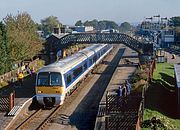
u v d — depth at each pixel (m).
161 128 32.03
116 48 134.50
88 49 71.56
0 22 61.59
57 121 35.47
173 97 47.56
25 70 63.38
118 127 29.67
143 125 32.31
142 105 35.22
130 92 43.28
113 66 78.94
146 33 188.00
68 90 43.69
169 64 86.88
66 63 46.38
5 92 46.69
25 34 70.94
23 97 42.31
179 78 43.06
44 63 79.25
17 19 78.31
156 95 46.97
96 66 74.00
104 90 50.56
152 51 81.56
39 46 77.19
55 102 40.62
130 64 77.31
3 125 33.34
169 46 149.12
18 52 65.19
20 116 37.09
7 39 61.91
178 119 37.44
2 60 57.59
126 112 33.44
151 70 60.72
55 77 40.62
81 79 54.34
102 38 86.56
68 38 87.31
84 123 34.97
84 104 42.34
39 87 40.69
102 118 33.28
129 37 85.12
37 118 36.78
